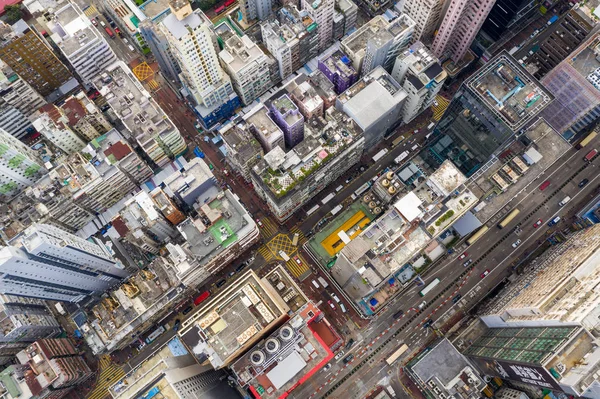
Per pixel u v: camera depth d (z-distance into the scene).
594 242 157.62
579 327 128.00
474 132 187.38
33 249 153.38
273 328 157.75
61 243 163.25
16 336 177.38
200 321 144.25
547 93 166.00
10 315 174.75
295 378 147.00
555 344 130.88
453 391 163.00
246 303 146.12
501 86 168.62
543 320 141.38
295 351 146.12
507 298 181.75
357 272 162.88
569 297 141.88
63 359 182.50
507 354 153.75
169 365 151.00
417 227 168.50
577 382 125.62
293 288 169.88
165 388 137.62
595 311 130.12
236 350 140.50
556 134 172.00
